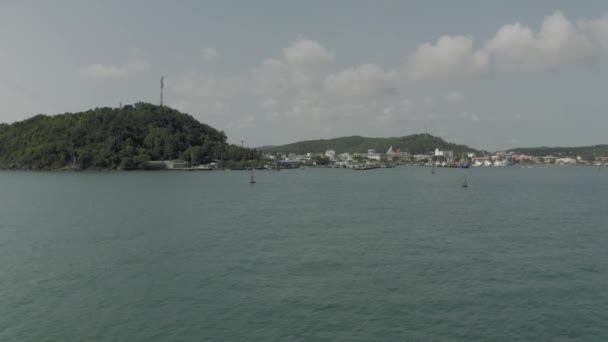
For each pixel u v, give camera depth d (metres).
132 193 143.38
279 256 53.22
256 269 47.53
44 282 43.03
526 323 33.53
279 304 37.22
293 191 160.12
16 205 107.00
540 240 63.88
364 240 63.31
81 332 32.12
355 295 39.31
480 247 58.81
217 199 125.06
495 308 36.38
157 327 32.91
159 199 123.19
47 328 32.78
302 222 80.62
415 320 34.03
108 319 34.31
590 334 31.78
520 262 50.78
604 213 95.31
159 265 49.12
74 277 44.69
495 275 45.47
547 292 40.22
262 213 93.31
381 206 109.12
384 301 37.88
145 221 80.81
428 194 148.38
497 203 117.44
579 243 61.69
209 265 49.16
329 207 105.94
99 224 77.12
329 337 31.27
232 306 36.81
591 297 38.94
